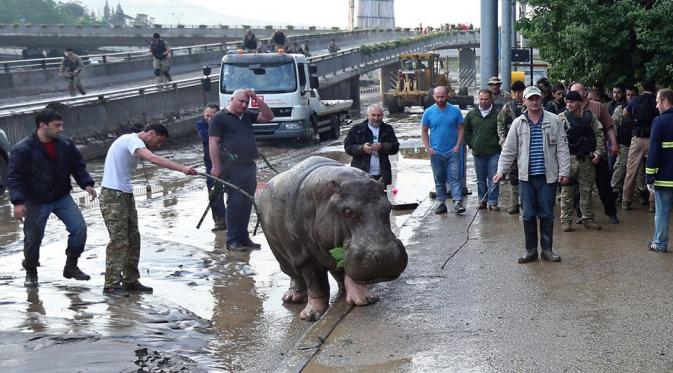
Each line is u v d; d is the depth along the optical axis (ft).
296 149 93.61
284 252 29.68
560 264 31.91
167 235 44.91
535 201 32.53
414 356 22.47
